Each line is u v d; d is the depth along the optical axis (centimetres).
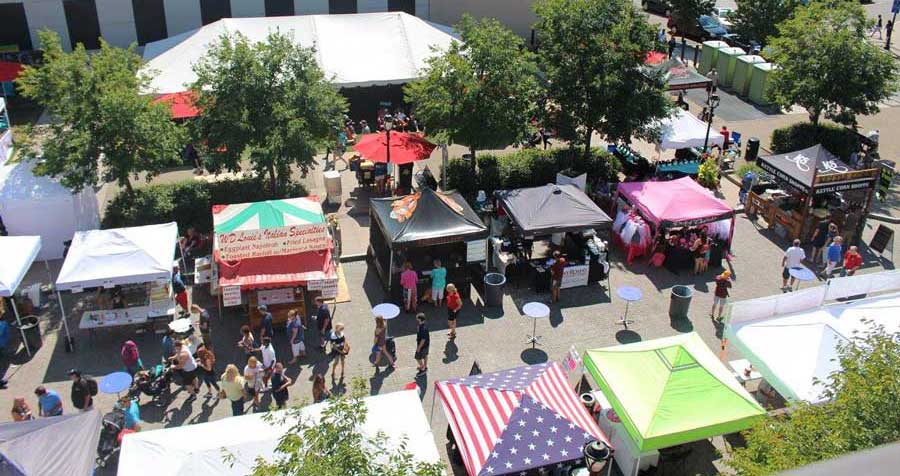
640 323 1812
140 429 1390
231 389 1402
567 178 2289
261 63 2148
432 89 2291
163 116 2078
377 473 869
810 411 984
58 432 1136
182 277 1950
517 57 2291
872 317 1502
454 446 1402
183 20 3425
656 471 1325
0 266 1628
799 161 2202
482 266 1914
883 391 898
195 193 2189
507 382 1295
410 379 1596
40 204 1973
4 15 3191
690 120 2505
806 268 1977
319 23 2941
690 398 1268
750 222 2325
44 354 1667
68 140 1964
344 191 2456
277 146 2089
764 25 3669
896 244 2198
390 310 1656
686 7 3647
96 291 1847
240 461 1082
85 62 2031
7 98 3092
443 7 3700
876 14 4659
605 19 2323
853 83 2555
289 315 1603
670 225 1981
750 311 1554
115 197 2177
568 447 1167
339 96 2319
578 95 2377
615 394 1297
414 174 2552
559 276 1862
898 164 2738
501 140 2284
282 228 1781
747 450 999
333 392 1539
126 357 1528
